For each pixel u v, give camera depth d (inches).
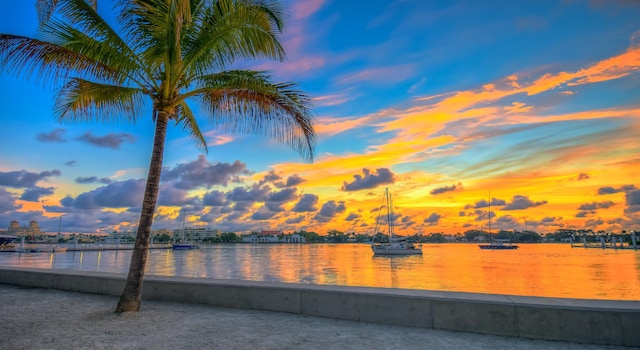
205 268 2298.2
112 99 322.7
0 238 3838.6
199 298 293.3
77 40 261.1
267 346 186.7
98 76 285.9
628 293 1223.5
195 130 399.9
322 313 251.1
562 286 1403.8
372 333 211.3
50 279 377.4
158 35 277.1
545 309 200.4
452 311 218.4
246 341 195.0
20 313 261.1
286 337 203.0
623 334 187.5
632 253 4350.4
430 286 1396.4
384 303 234.8
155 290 310.8
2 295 337.7
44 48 252.1
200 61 300.7
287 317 250.4
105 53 259.9
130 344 189.0
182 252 5472.4
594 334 191.3
